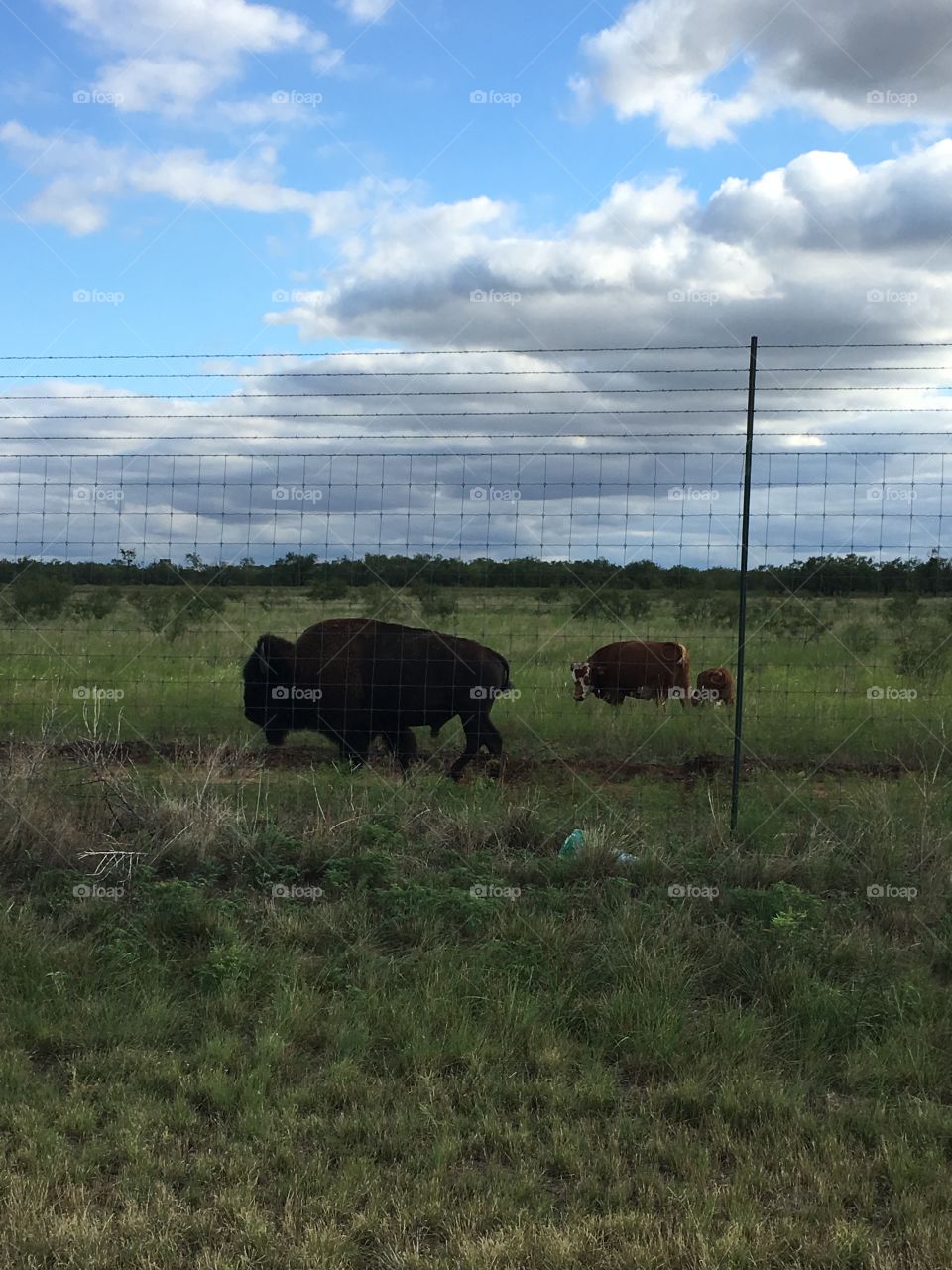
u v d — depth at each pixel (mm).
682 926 6402
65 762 9844
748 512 7973
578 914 6695
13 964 5809
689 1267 3609
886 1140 4414
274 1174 4145
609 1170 4199
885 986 5785
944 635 19453
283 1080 4891
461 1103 4695
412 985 5738
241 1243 3668
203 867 7375
